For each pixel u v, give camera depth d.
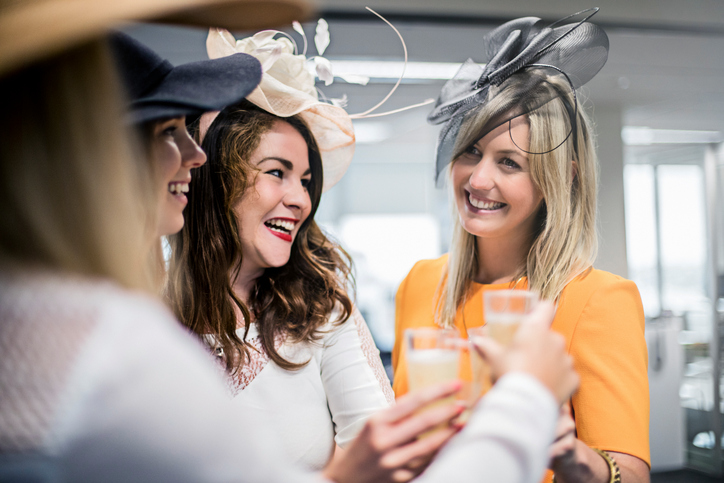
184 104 0.81
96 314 0.44
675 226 5.48
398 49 3.41
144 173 0.67
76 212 0.47
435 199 11.41
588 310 1.15
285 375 1.15
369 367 1.18
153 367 0.43
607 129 4.88
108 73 0.49
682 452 4.12
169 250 1.25
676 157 5.57
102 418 0.41
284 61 1.25
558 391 0.60
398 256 11.45
